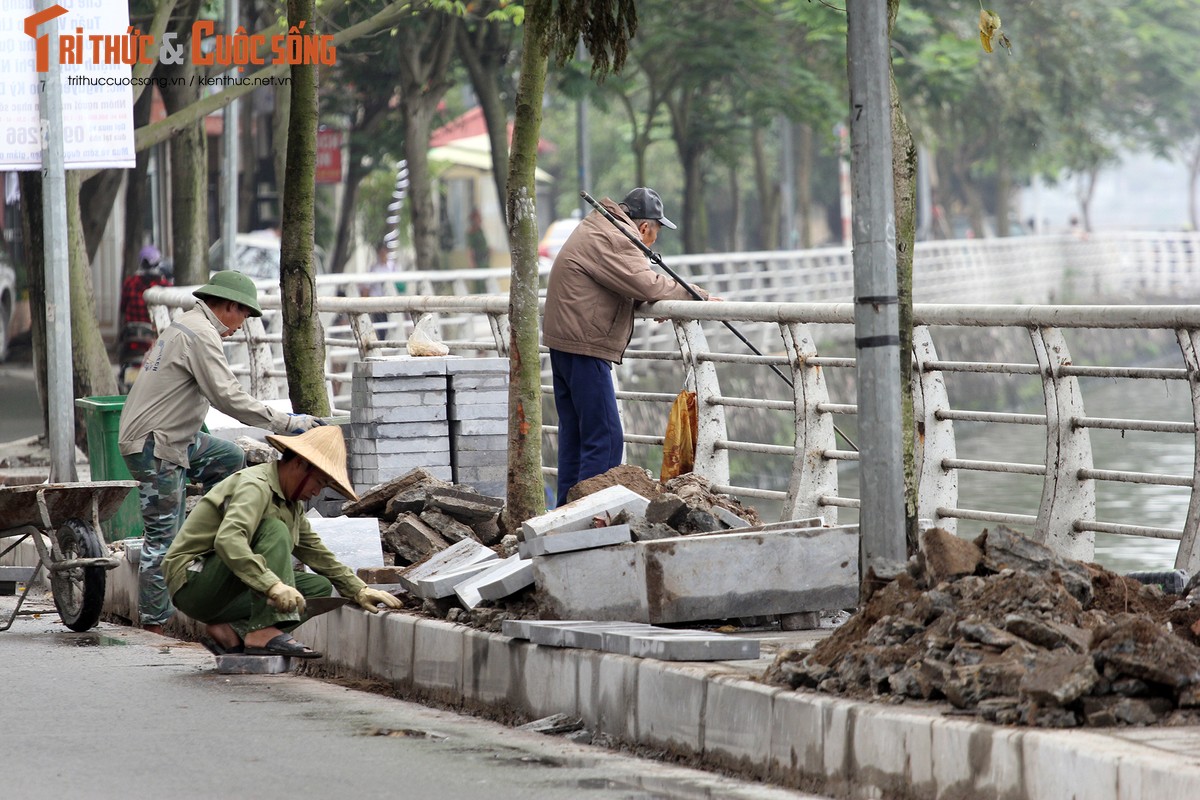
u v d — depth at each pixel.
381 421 25.67
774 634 18.06
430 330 31.03
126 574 25.55
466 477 26.08
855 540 18.41
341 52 69.62
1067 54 95.81
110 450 29.00
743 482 64.94
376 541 22.12
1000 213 139.25
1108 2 103.94
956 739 12.58
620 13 21.58
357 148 81.06
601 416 23.95
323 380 28.09
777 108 83.75
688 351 25.06
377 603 20.25
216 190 83.00
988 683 13.14
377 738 16.22
